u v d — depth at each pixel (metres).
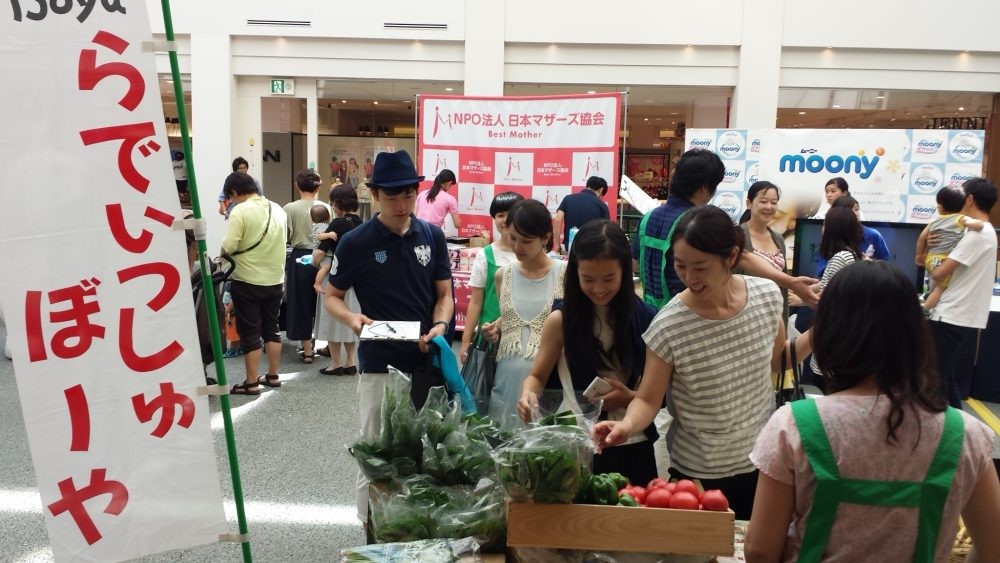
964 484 1.41
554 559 1.95
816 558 1.43
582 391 2.50
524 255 3.23
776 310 2.35
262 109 12.14
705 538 1.88
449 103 7.50
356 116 13.68
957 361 6.20
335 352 6.62
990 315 6.17
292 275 6.98
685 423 2.32
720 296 2.23
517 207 3.22
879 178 8.39
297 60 11.87
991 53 11.28
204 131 11.84
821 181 8.46
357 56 11.80
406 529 2.12
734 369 2.26
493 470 2.23
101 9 2.02
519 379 3.12
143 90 2.07
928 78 11.38
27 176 2.00
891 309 1.42
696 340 2.22
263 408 5.61
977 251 5.12
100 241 2.06
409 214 3.23
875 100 11.91
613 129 7.12
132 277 2.10
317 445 4.80
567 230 6.86
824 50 11.42
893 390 1.41
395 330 3.01
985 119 12.09
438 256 3.37
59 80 2.00
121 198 2.08
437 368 2.97
